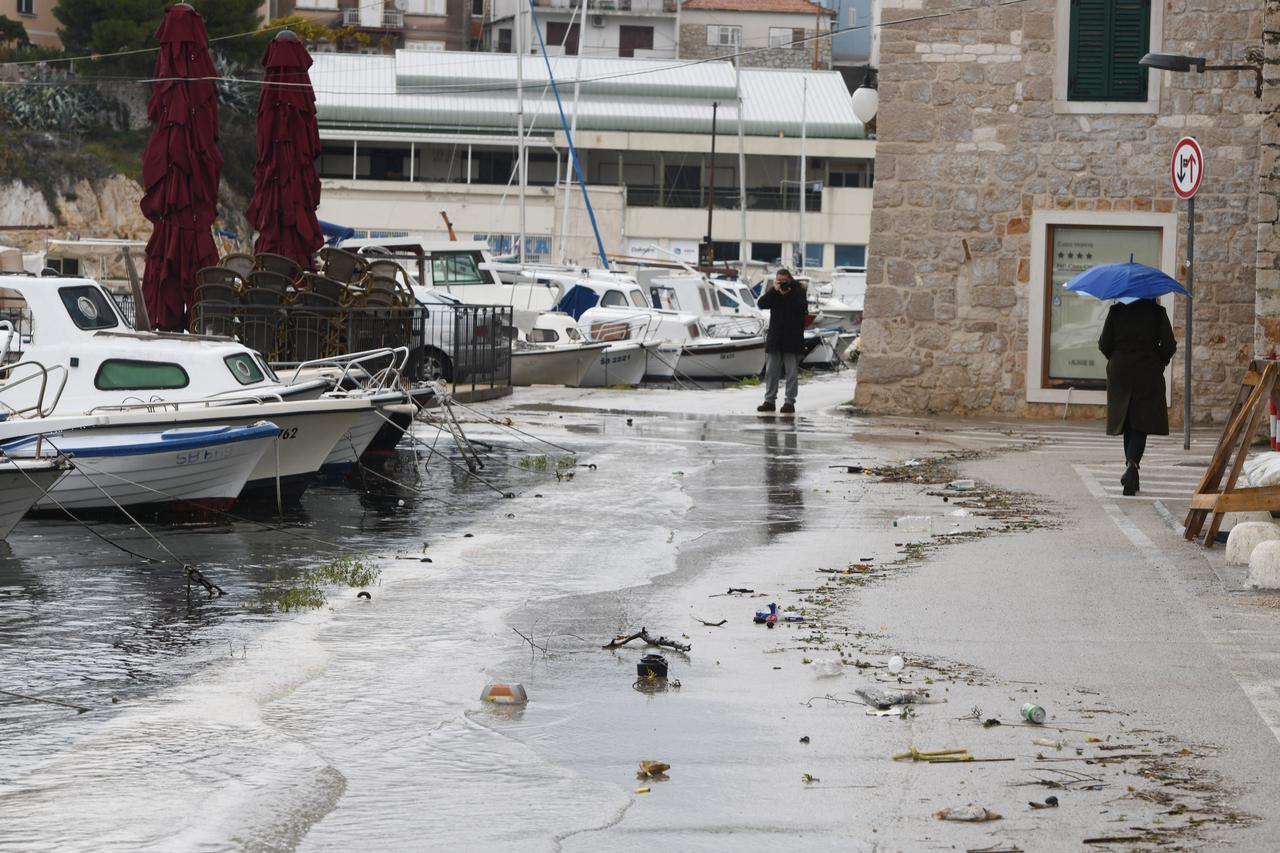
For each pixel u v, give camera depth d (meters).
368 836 8.96
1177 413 36.56
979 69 36.97
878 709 11.65
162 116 40.41
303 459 25.42
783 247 127.00
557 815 9.33
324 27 145.75
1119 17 36.44
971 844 8.75
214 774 10.17
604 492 25.33
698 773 10.15
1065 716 11.36
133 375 25.97
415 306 39.59
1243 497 18.39
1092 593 15.85
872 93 38.47
